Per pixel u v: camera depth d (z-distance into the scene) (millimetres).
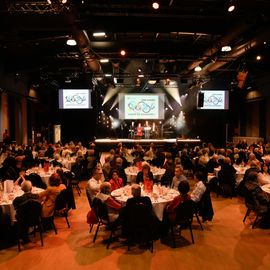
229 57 11086
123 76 14883
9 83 12680
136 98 19688
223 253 4309
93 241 4730
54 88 18219
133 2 6598
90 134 19891
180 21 8320
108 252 4359
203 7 6676
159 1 6555
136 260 4102
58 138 20391
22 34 9031
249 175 5344
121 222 4586
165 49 11281
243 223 5594
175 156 12305
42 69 13992
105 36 9367
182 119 21344
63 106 17938
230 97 19422
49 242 4738
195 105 20344
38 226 4980
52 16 7035
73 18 6816
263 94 16422
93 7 7102
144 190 5266
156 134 20141
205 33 8547
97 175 5594
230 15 6957
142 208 4152
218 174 7449
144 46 11227
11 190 5312
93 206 4613
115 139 18500
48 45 10781
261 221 5359
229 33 8234
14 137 13508
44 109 18641
